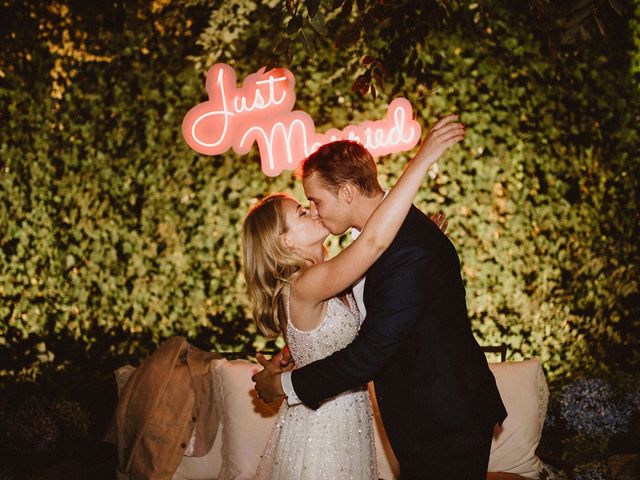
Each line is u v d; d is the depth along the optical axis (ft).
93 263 14.75
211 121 13.26
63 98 14.57
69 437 11.51
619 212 15.25
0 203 14.65
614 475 10.48
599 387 11.84
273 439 7.96
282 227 7.57
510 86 14.87
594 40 14.97
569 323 15.19
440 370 7.03
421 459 7.16
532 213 14.98
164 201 14.67
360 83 11.35
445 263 7.16
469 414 7.06
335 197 7.31
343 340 7.46
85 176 14.66
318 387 7.03
